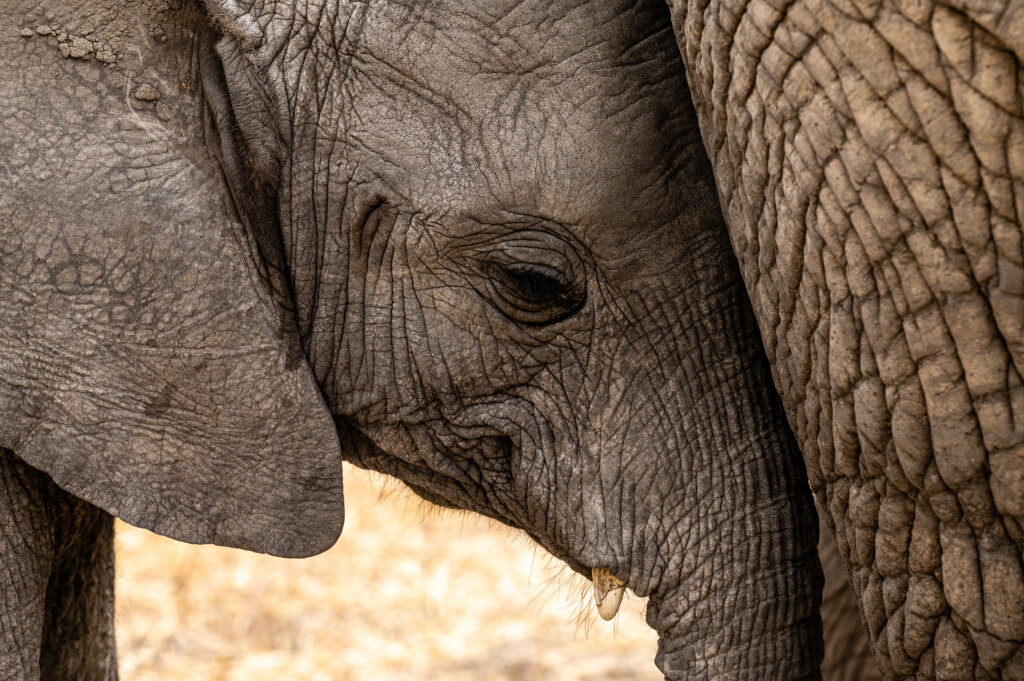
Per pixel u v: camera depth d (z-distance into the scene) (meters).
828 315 4.09
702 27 4.20
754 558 4.83
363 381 4.95
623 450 4.82
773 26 3.91
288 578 11.22
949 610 4.19
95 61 4.63
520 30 4.55
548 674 9.65
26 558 4.98
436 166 4.64
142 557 11.30
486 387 4.89
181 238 4.64
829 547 6.64
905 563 4.24
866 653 6.49
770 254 4.22
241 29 4.68
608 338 4.77
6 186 4.62
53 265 4.66
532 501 4.93
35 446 4.74
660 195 4.60
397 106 4.66
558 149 4.55
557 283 4.70
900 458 4.03
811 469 4.52
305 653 10.16
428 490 5.34
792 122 3.95
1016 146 3.52
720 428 4.80
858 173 3.80
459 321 4.81
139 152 4.64
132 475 4.77
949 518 4.02
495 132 4.58
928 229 3.73
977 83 3.50
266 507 4.82
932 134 3.62
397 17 4.64
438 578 11.28
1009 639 4.05
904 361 3.91
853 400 4.11
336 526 4.83
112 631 6.21
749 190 4.21
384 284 4.83
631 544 4.85
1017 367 3.73
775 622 4.86
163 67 4.65
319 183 4.77
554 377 4.84
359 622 10.62
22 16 4.62
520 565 11.59
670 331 4.75
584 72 4.55
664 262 4.67
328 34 4.70
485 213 4.63
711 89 4.24
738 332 4.77
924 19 3.54
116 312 4.68
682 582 4.86
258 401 4.77
